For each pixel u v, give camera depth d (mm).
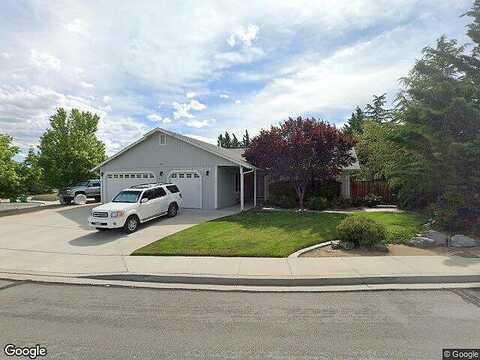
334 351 3885
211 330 4543
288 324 4711
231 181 21828
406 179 14797
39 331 4578
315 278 6730
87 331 4555
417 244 9438
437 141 11781
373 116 48875
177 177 19984
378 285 6500
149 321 4898
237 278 6871
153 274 7254
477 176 10672
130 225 12711
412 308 5258
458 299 5660
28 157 22531
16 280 7297
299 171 16578
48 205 23734
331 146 16609
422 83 13922
